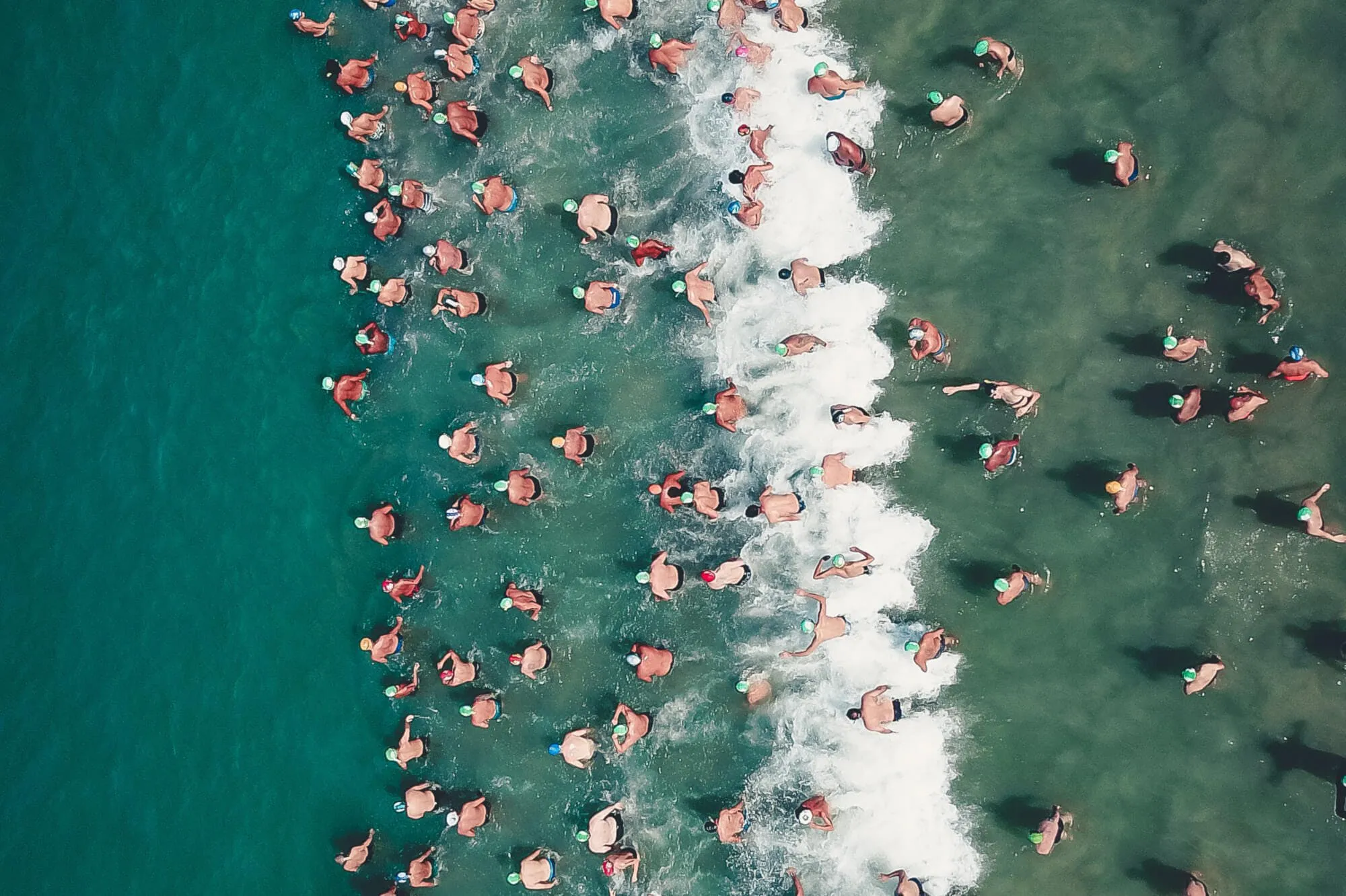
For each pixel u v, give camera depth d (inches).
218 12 1029.8
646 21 916.6
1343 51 780.6
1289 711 767.1
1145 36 820.0
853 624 853.2
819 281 857.5
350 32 991.0
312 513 960.9
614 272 916.6
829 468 835.4
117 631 974.4
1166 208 810.2
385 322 960.9
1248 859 767.1
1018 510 828.6
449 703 919.7
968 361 844.0
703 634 881.5
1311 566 770.2
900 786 833.5
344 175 982.4
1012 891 807.7
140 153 1027.9
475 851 906.7
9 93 1047.6
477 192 896.9
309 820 930.1
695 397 898.1
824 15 886.4
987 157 847.1
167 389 997.8
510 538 922.7
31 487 1003.3
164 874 936.9
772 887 848.3
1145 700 794.8
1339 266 774.5
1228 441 791.1
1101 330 820.0
